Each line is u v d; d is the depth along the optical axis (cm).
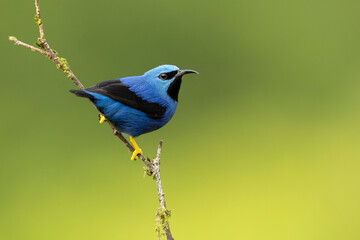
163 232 959
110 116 1162
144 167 1095
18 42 1034
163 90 1199
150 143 2238
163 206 1030
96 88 1134
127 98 1152
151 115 1184
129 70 2369
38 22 1048
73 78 1108
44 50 1072
